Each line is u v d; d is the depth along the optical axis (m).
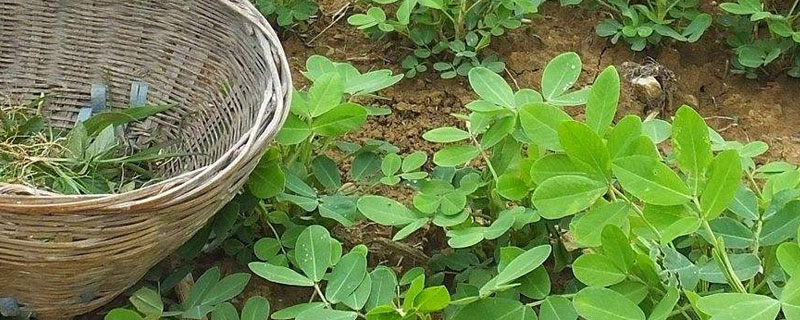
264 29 1.11
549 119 1.01
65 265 0.95
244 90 1.15
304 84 1.40
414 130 1.35
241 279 1.05
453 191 1.11
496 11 1.40
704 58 1.46
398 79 1.19
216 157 1.16
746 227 0.99
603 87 1.01
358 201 1.10
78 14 1.24
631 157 0.92
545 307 0.99
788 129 1.38
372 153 1.20
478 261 1.12
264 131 1.01
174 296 1.11
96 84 1.25
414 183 1.16
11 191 0.93
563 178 0.96
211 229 1.10
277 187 1.08
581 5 1.50
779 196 1.00
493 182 1.12
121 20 1.23
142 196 0.92
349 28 1.49
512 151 1.12
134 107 1.20
